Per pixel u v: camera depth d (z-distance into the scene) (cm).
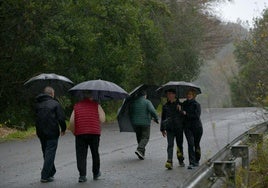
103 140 2095
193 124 1351
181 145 1384
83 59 3045
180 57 4566
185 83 1372
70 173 1314
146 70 4303
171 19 4594
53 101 1196
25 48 2709
